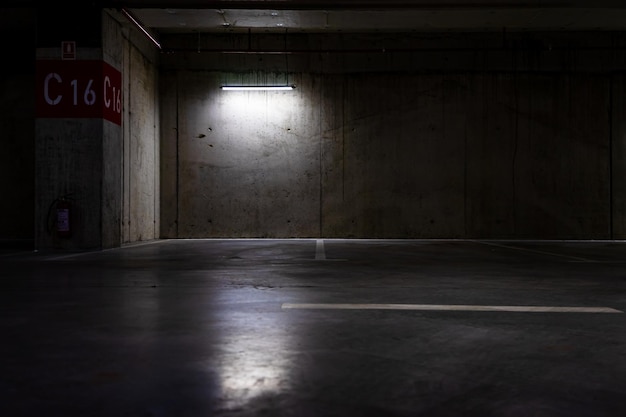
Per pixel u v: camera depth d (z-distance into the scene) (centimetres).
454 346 377
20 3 1275
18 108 1777
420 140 1902
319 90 1898
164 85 1894
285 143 1902
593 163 1883
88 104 1282
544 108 1891
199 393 277
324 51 1881
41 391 280
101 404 261
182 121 1909
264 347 372
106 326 439
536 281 741
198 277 773
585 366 329
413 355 353
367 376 307
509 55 1888
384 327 438
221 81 1909
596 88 1883
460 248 1423
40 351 361
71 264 957
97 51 1283
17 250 1298
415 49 1880
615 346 379
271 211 1898
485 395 275
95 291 634
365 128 1898
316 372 314
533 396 274
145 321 460
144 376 306
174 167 1900
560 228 1877
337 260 1056
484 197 1889
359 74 1897
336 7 1386
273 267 917
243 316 482
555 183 1884
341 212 1895
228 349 366
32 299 575
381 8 1390
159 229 1886
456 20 1580
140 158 1691
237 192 1900
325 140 1900
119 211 1405
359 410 253
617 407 259
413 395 275
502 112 1895
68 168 1284
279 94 1900
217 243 1622
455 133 1900
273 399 268
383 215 1892
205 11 1462
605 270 884
